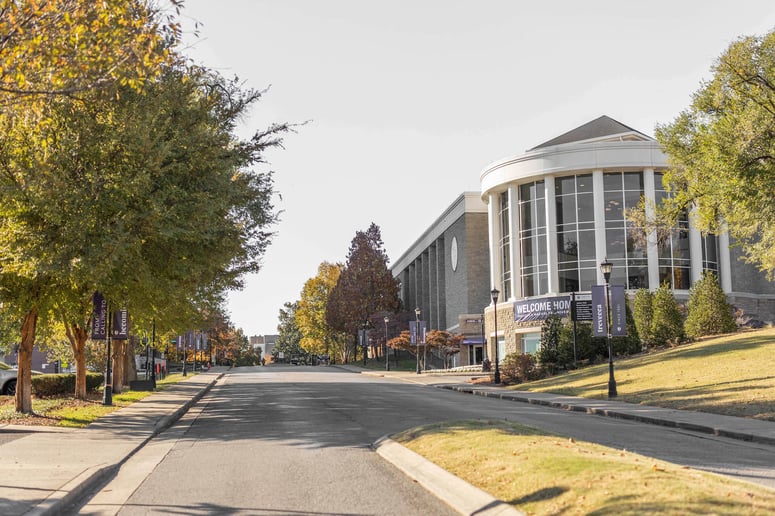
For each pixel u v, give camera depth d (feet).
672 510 20.67
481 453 34.50
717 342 114.21
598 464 28.94
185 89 64.13
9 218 55.98
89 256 53.67
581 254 173.37
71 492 30.60
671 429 57.57
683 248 171.63
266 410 78.07
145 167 56.29
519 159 181.98
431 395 105.40
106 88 36.01
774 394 70.08
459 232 241.96
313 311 348.18
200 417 72.95
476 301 231.71
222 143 66.23
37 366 187.01
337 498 29.40
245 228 84.17
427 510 26.99
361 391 114.01
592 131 198.49
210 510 27.86
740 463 37.68
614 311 114.52
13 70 32.68
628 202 172.76
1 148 52.49
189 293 86.79
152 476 36.63
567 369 132.87
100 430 57.52
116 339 89.86
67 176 53.21
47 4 32.73
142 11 35.63
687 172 85.20
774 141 72.08
